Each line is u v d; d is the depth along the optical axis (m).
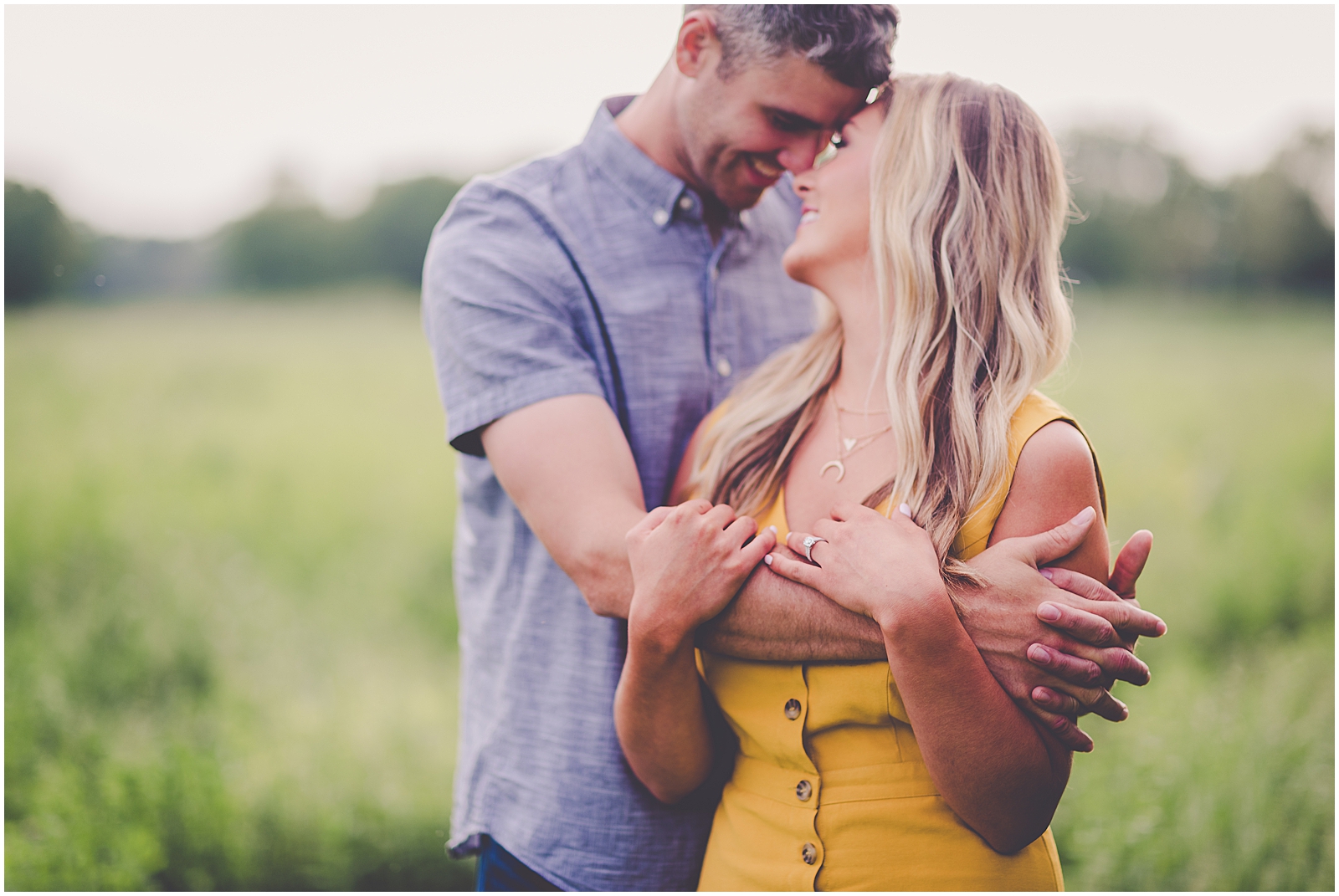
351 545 6.30
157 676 4.16
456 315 1.61
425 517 6.93
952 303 1.36
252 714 3.77
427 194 31.34
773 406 1.53
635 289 1.72
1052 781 1.28
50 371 13.76
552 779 1.66
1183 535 5.73
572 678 1.67
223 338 18.25
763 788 1.39
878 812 1.29
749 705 1.39
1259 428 9.27
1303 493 7.07
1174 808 2.82
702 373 1.77
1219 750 3.09
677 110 1.70
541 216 1.68
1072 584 1.25
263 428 10.30
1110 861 2.63
